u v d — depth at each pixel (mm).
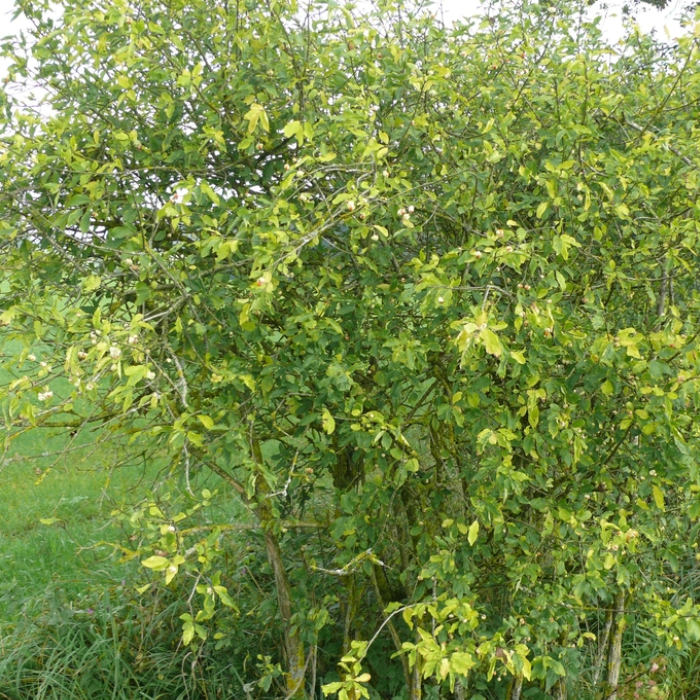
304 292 2621
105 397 2354
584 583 2479
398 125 2658
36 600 3619
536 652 2770
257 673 3234
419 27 2807
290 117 2691
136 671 3281
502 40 2906
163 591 3521
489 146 2439
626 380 2479
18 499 5367
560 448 2549
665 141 2598
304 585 2959
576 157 2594
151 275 2377
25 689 3223
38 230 2479
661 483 2656
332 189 2732
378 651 3184
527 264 2609
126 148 2592
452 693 3027
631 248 2807
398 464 2793
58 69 2682
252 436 2658
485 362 2436
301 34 2648
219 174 2811
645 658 3480
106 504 3979
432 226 2842
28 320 2461
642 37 3104
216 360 2656
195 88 2496
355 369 2422
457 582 2518
